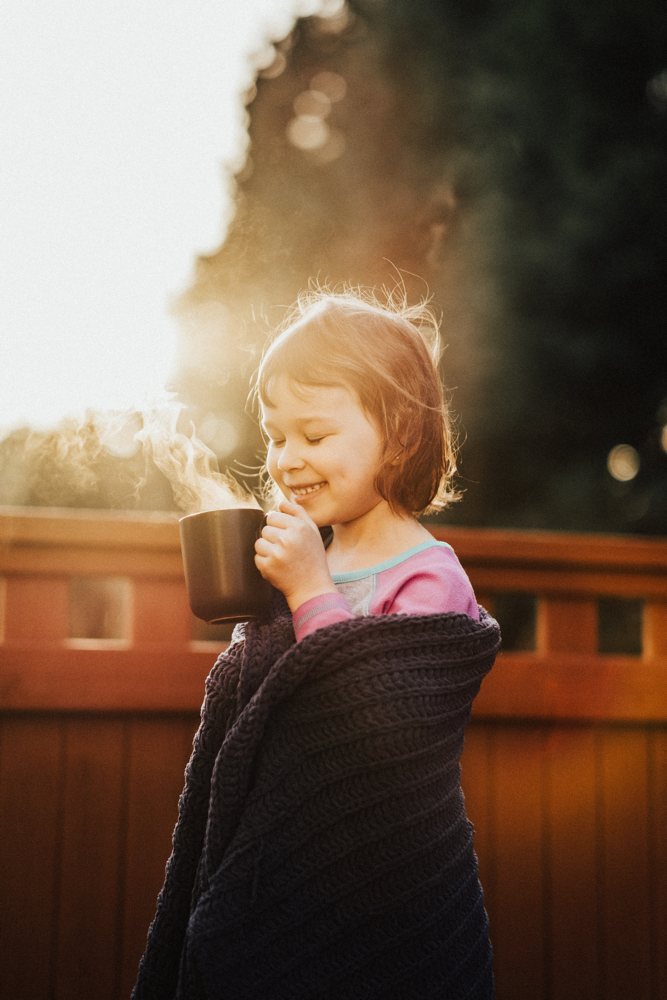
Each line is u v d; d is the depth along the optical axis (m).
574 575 2.52
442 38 8.19
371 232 7.45
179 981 1.31
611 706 2.45
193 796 1.37
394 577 1.39
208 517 1.30
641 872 2.44
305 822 1.24
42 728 2.15
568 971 2.35
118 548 2.23
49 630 2.20
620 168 7.70
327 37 8.91
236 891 1.23
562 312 7.84
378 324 1.44
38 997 2.08
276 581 1.31
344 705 1.24
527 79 7.95
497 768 2.39
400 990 1.26
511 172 7.70
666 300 7.95
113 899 2.14
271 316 5.43
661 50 8.05
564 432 8.02
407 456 1.41
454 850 1.33
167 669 2.21
